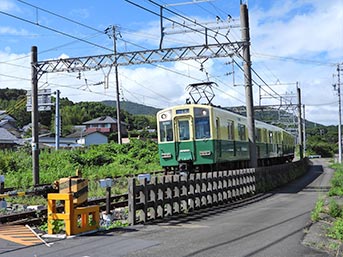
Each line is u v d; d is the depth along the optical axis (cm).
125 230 928
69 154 3250
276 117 5434
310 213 1214
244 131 2547
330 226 980
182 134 2030
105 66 2159
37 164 2088
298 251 725
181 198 1234
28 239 818
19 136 7625
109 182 1020
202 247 754
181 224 1025
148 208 1078
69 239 819
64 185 862
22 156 3116
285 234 885
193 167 2031
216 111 2052
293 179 3017
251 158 2234
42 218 1092
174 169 2077
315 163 6072
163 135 2061
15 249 732
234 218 1142
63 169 2739
